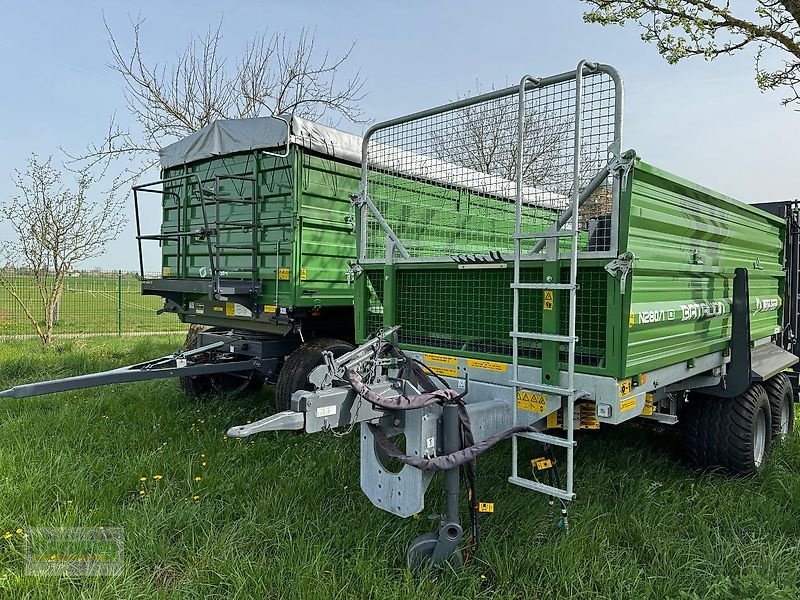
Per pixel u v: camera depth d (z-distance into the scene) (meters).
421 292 3.89
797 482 4.14
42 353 9.74
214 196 5.34
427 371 3.65
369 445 3.14
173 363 5.06
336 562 3.00
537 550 3.05
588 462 4.43
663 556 3.12
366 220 4.25
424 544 2.96
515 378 3.16
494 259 3.40
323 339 5.61
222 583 2.85
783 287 5.88
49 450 4.43
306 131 5.48
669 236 3.38
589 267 3.01
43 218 10.41
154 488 3.94
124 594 2.73
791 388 5.49
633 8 5.69
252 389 6.97
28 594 2.66
